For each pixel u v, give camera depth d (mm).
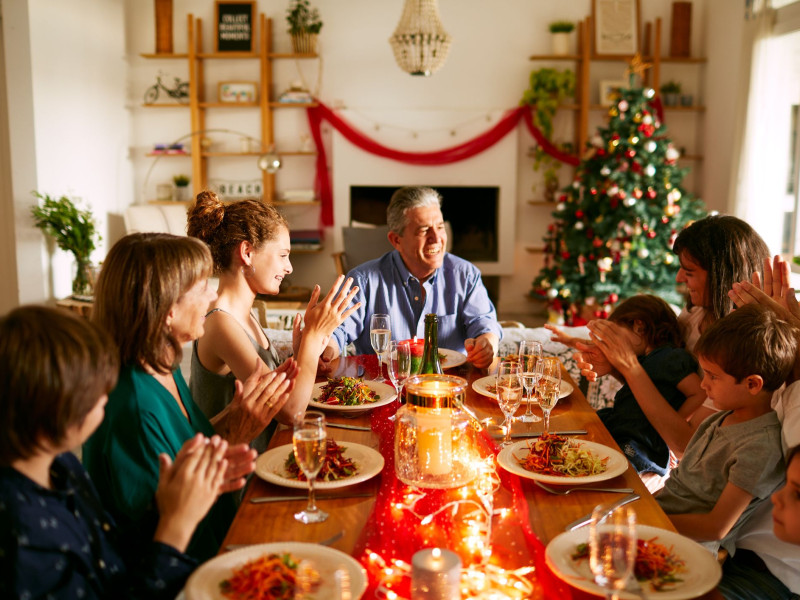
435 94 6875
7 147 5180
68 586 922
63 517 956
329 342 2297
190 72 6605
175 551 1012
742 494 1351
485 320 2547
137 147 6957
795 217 5531
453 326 2582
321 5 6785
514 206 6922
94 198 6105
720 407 1451
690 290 2020
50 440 914
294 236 6848
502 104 6883
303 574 950
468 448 1443
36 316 913
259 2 6742
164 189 6781
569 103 6852
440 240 2416
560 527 1187
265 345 1954
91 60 6031
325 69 6859
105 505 1284
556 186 6836
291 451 1459
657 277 5387
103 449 1276
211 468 1057
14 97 5098
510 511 1240
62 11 5516
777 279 1668
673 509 1494
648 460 1871
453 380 1397
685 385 1907
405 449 1333
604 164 5379
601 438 1601
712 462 1440
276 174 7020
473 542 1122
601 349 1865
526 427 1672
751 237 1934
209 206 1793
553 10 6758
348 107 6883
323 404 1753
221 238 1783
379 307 2553
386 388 1919
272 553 1040
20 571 883
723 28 6367
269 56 6641
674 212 5238
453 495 1296
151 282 1286
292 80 6863
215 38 6688
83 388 917
